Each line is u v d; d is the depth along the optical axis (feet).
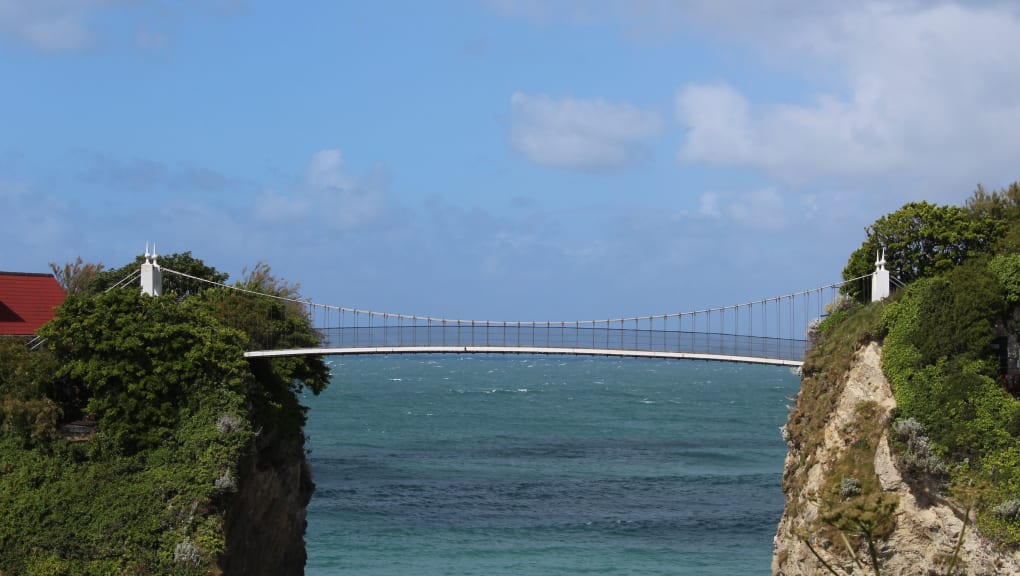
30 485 192.65
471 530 285.84
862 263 248.52
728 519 299.58
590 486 353.31
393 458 421.59
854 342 214.90
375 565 250.98
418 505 318.86
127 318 208.85
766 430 536.01
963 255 244.63
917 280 213.25
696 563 252.83
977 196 265.34
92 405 202.39
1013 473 182.29
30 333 237.86
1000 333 202.08
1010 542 178.60
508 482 361.10
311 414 610.65
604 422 573.33
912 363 199.52
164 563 182.80
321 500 326.03
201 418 202.39
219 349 212.02
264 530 216.54
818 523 195.31
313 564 252.42
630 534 281.54
